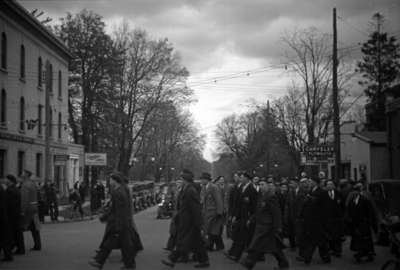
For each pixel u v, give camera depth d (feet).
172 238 51.96
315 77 122.52
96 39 180.75
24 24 135.44
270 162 229.45
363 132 150.10
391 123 118.32
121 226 41.45
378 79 210.59
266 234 41.11
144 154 246.27
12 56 128.67
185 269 42.11
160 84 188.44
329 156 96.22
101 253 41.24
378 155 139.44
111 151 192.34
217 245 53.67
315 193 45.73
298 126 133.49
